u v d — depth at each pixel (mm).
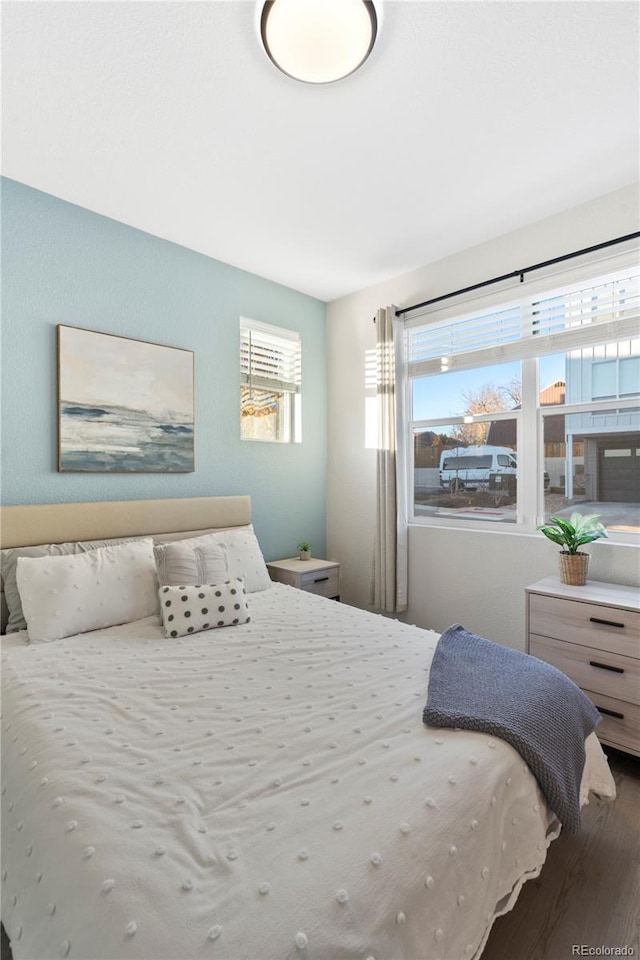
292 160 2109
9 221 2252
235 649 1826
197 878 787
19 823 1009
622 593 2193
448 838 917
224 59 1560
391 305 3312
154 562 2377
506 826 1086
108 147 2014
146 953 675
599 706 2072
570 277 2523
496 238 2828
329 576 3342
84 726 1254
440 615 3137
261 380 3461
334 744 1175
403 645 1854
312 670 1621
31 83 1649
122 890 766
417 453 3383
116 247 2627
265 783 1029
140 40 1487
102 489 2580
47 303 2375
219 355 3141
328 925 718
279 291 3521
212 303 3092
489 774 1085
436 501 3277
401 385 3283
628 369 2422
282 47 1436
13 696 1449
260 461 3412
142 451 2719
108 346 2578
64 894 810
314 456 3805
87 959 705
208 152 2049
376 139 1968
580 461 2598
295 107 1776
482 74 1626
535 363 2777
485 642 1797
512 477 2891
